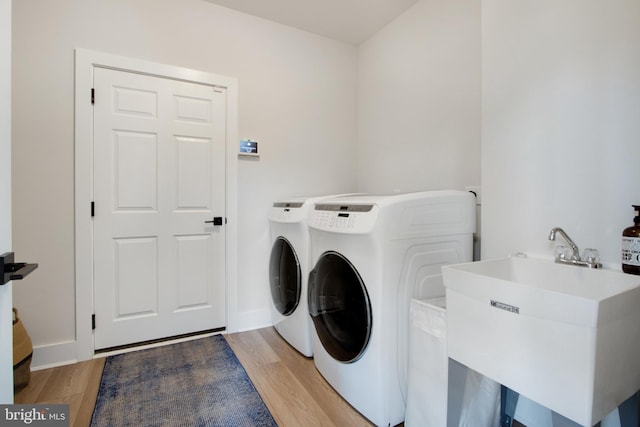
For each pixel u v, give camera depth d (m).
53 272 1.97
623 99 1.16
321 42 2.92
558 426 1.00
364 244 1.46
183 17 2.34
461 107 2.05
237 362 2.02
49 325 1.96
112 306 2.14
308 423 1.47
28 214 1.91
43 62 1.94
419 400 1.34
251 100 2.60
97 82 2.08
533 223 1.44
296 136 2.80
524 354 0.90
